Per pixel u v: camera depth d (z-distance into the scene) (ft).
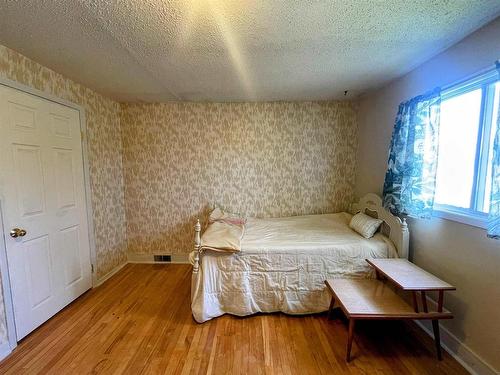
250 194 11.25
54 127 7.34
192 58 6.40
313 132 11.02
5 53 5.83
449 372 5.35
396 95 8.13
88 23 4.81
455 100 6.10
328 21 4.77
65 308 7.75
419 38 5.48
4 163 5.83
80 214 8.47
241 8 4.34
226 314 7.49
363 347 6.10
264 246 7.50
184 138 11.00
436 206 6.55
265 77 7.82
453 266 5.85
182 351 5.97
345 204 11.32
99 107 9.53
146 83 8.32
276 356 5.82
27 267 6.44
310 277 7.43
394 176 7.45
